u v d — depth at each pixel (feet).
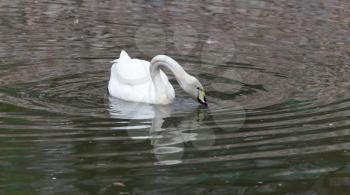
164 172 34.58
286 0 77.77
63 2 73.97
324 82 50.39
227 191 32.76
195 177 34.12
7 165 34.73
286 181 33.94
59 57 55.83
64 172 34.24
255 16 70.59
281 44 60.90
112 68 50.14
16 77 50.21
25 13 68.85
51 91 47.60
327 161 36.17
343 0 77.82
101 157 36.14
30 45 58.54
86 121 41.68
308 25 67.51
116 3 74.43
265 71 53.36
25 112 42.68
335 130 40.11
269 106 44.83
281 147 37.76
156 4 74.38
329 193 33.01
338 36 63.93
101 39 61.46
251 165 35.58
